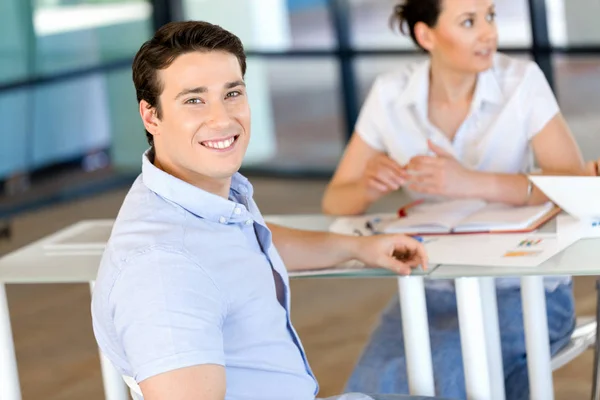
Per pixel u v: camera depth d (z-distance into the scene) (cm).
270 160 827
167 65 199
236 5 807
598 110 657
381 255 252
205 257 196
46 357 477
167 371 181
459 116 317
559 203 270
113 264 192
